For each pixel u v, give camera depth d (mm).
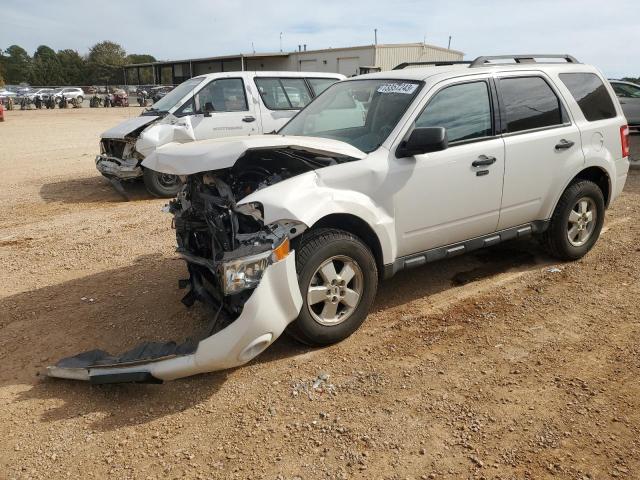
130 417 3320
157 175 9367
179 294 5012
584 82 5582
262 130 9844
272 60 42000
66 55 103938
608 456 2906
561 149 5152
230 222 3762
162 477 2826
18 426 3244
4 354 4086
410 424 3182
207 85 9586
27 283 5457
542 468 2830
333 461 2904
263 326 3406
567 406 3322
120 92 46531
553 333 4215
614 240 6312
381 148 4176
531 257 5820
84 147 16953
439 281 5250
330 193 3812
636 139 14219
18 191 10219
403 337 4195
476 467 2846
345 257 3932
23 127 24141
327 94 5340
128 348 4121
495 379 3617
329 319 3990
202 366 3367
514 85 4969
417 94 4398
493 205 4770
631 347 3977
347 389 3533
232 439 3098
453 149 4445
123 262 5980
